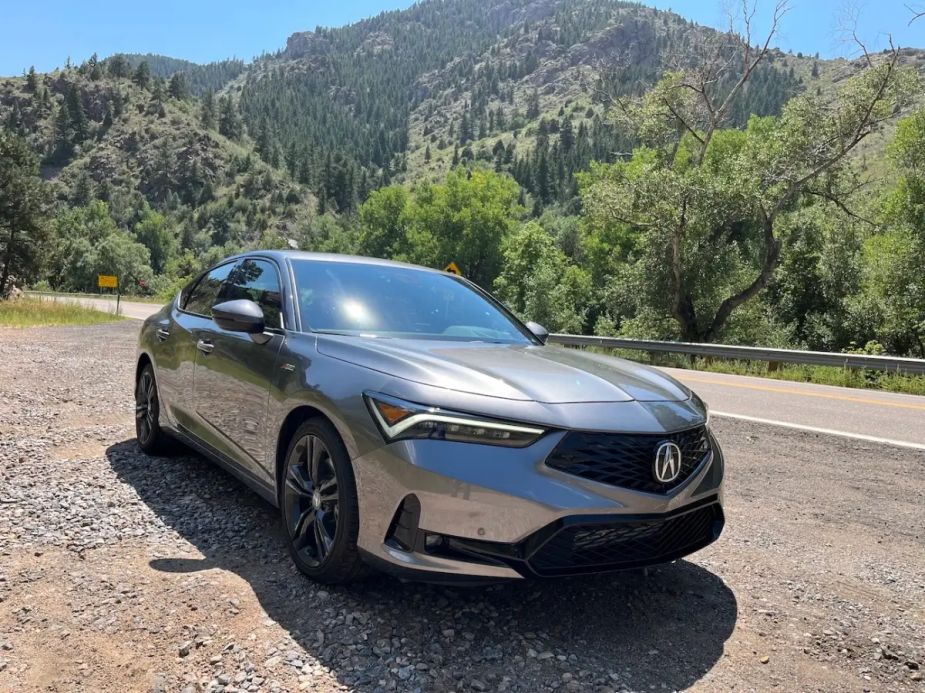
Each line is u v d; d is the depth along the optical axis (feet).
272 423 11.27
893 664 9.04
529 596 10.41
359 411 9.41
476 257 244.42
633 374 11.44
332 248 410.52
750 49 100.63
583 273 173.47
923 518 15.47
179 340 15.47
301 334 11.64
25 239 144.15
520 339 13.98
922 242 91.09
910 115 92.53
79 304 117.39
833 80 86.69
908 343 95.61
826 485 18.07
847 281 102.47
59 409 22.86
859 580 11.89
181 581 10.22
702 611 10.32
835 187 95.35
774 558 12.76
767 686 8.33
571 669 8.39
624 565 9.23
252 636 8.69
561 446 8.77
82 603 9.43
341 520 9.52
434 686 7.79
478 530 8.54
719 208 88.89
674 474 9.31
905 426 28.17
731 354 61.52
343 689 7.64
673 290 97.71
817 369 55.88
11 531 11.99
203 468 16.46
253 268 14.69
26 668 7.85
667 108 105.40
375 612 9.48
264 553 11.43
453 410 8.86
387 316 12.87
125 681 7.66
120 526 12.44
